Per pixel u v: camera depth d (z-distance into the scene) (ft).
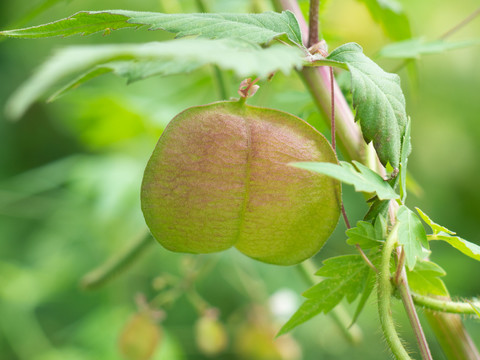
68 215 1.49
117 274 0.78
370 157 0.56
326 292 0.53
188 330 1.80
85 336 1.50
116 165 1.33
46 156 2.37
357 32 1.53
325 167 0.48
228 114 0.51
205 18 0.50
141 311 0.98
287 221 0.51
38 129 2.37
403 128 0.50
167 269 1.54
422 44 0.73
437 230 0.51
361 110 0.50
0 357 1.78
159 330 0.98
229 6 0.83
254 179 0.50
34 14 0.74
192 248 0.52
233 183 0.50
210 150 0.50
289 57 0.44
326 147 0.51
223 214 0.51
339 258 0.52
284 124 0.51
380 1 0.79
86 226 1.54
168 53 0.40
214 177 0.50
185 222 0.51
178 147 0.50
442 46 0.72
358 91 0.49
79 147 2.32
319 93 0.57
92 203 1.46
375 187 0.49
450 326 0.55
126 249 0.79
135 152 1.42
